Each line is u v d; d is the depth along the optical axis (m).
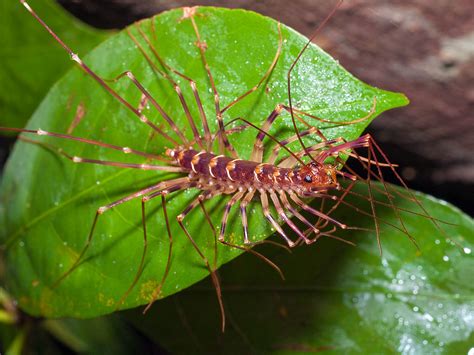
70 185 0.26
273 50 0.25
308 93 0.24
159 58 0.26
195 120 0.26
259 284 0.27
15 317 0.29
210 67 0.25
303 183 0.25
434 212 0.27
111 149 0.26
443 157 0.32
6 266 0.27
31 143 0.27
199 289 0.27
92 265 0.26
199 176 0.26
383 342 0.27
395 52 0.28
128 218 0.26
